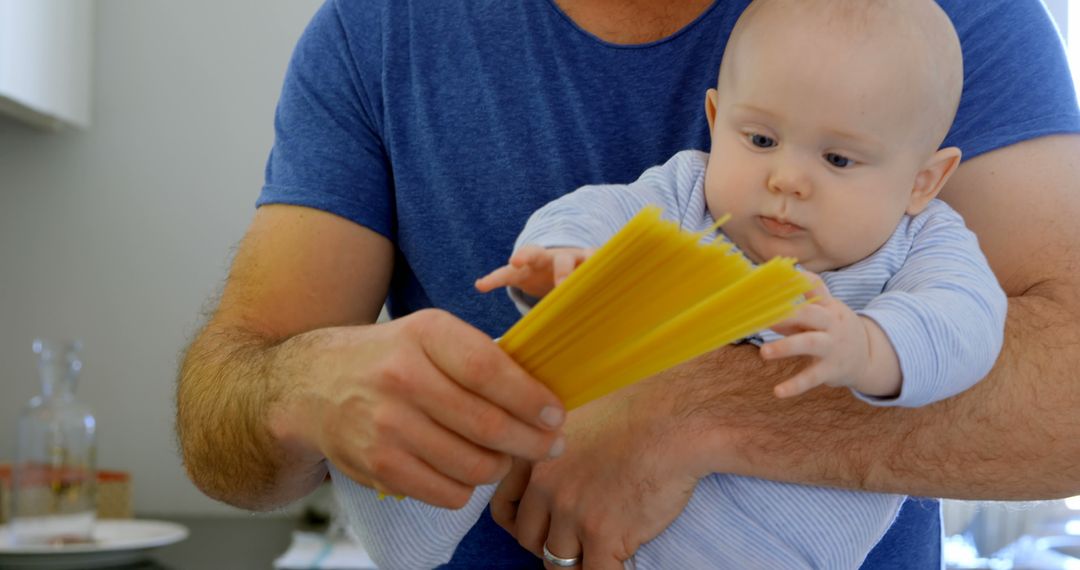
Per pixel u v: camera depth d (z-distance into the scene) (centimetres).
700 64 136
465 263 140
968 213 126
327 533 312
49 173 352
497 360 89
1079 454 112
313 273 139
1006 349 114
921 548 136
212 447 120
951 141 127
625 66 137
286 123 148
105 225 353
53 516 276
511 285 95
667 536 118
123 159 354
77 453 280
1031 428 112
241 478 120
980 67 128
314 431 104
